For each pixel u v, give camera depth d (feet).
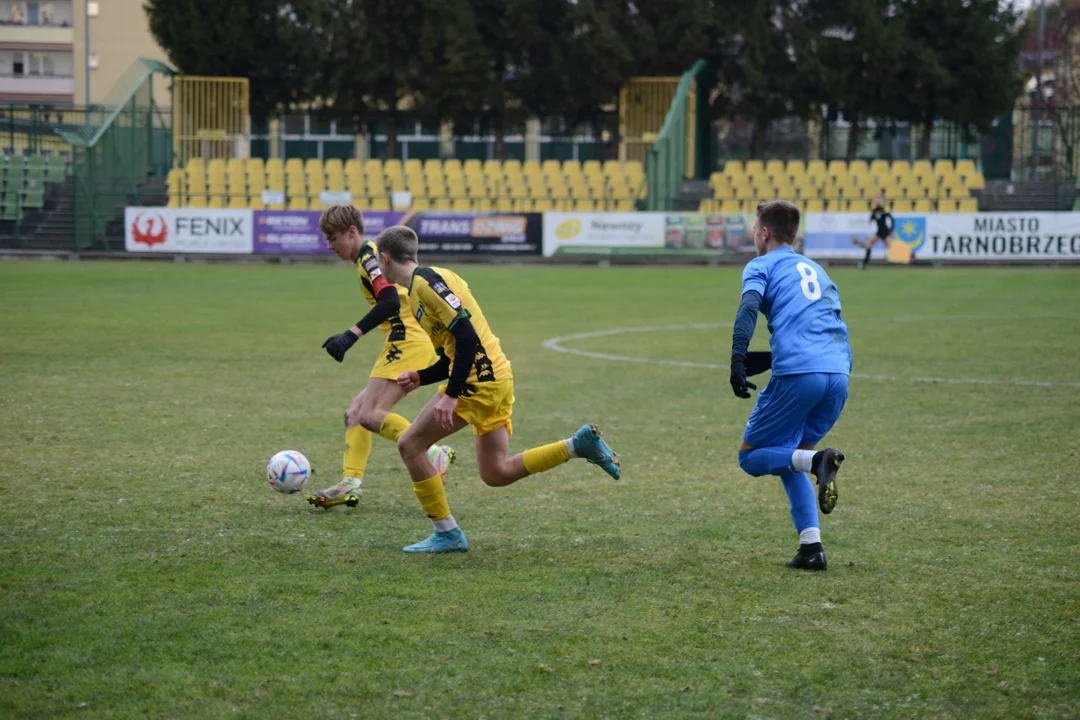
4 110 148.56
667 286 103.55
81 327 66.49
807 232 133.28
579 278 113.09
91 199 139.23
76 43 219.41
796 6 161.27
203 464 30.71
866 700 15.03
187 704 14.75
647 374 50.52
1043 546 22.66
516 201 146.61
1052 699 15.07
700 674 15.87
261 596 19.24
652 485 28.78
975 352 57.00
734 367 20.38
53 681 15.46
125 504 25.95
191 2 156.66
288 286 99.25
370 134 170.40
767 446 21.44
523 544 22.93
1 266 120.78
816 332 21.22
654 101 161.07
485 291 97.30
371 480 29.35
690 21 157.07
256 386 45.50
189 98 157.89
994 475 29.58
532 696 15.08
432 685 15.42
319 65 159.63
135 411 39.04
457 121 164.04
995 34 155.02
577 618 18.20
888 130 167.53
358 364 52.60
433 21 158.10
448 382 21.30
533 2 155.63
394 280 24.47
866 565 21.31
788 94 158.10
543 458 22.67
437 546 22.27
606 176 150.00
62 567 20.81
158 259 135.95
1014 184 151.84
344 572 20.77
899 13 154.92
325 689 15.25
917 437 35.17
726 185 149.07
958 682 15.64
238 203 148.05
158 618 18.01
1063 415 38.81
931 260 131.85
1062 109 154.92
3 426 35.78
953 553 22.17
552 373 50.67
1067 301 86.33
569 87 157.69
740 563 21.48
